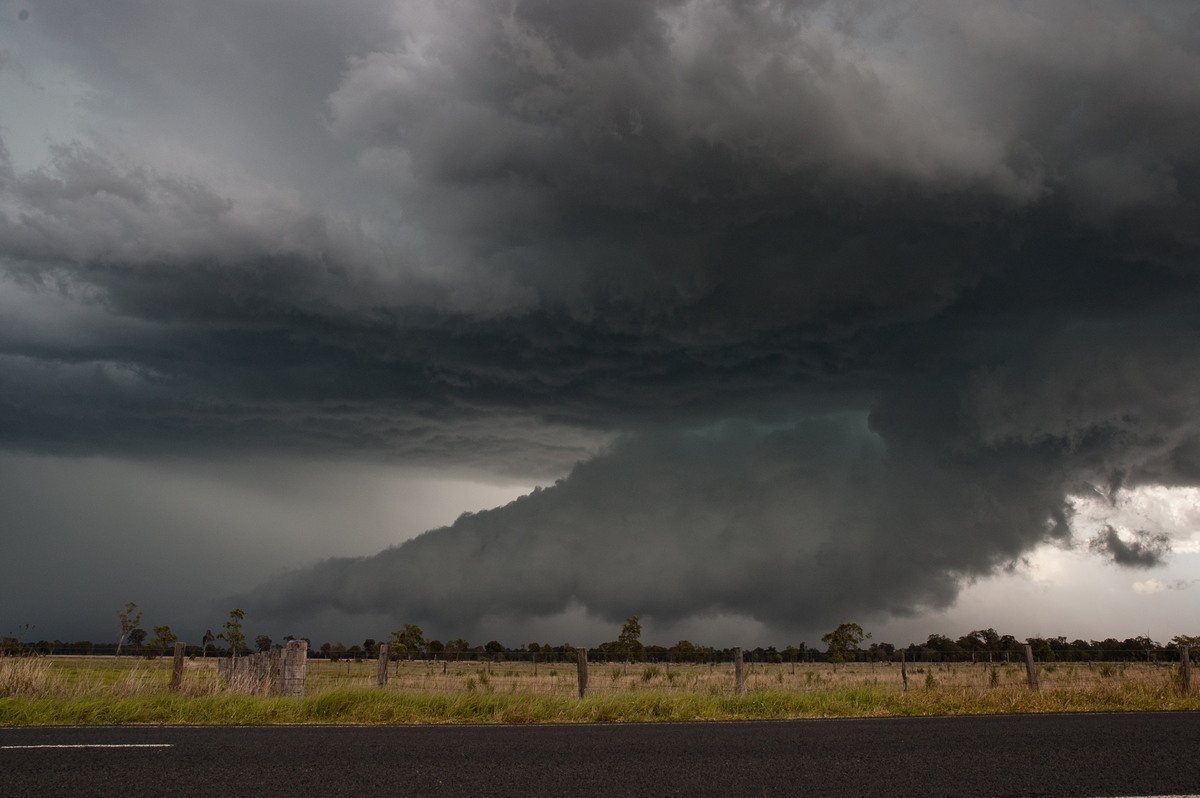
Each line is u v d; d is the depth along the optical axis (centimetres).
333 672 4638
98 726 1049
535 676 4419
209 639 5122
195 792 569
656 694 1473
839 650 6438
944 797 561
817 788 595
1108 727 1055
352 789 584
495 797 558
